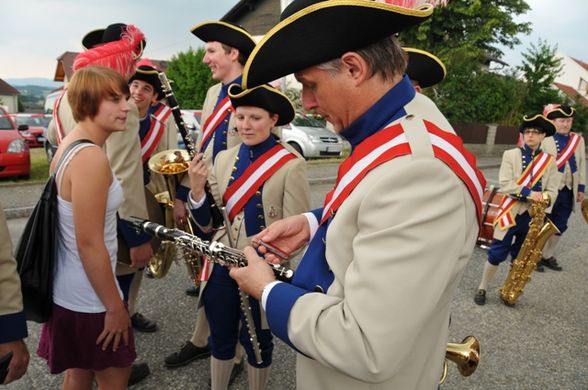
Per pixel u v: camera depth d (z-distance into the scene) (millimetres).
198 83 20312
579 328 3398
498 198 4902
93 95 1506
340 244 938
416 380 1008
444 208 812
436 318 1017
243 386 2484
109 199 1608
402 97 957
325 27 863
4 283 1230
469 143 16734
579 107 22922
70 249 1550
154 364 2633
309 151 11547
